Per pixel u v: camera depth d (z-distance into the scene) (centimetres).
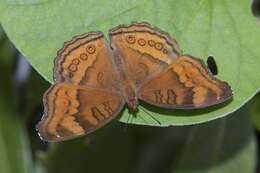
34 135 35
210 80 31
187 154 34
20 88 34
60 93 31
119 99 31
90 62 31
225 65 31
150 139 37
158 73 31
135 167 37
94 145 36
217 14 32
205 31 32
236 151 34
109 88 31
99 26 31
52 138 30
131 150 36
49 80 31
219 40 31
